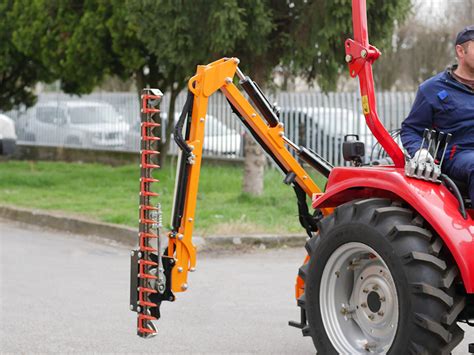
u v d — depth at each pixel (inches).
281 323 295.9
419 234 200.8
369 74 219.5
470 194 212.2
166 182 733.9
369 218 209.2
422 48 1489.9
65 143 1151.6
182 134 239.5
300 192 258.4
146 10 570.6
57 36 808.9
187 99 242.2
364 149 237.1
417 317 196.5
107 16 773.9
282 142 255.3
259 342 270.8
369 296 216.5
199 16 549.6
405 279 199.0
